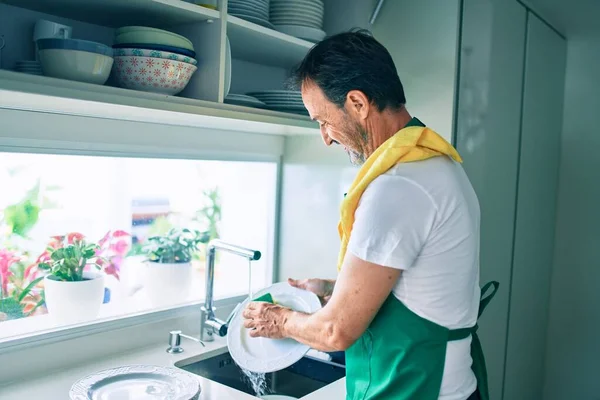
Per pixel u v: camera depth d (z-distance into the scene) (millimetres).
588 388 2766
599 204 2691
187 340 1765
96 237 1703
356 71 1077
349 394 1209
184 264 1834
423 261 1049
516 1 2168
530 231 2506
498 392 2328
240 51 1764
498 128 2111
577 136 2727
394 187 1030
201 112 1318
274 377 1832
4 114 1345
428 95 1834
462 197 1068
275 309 1244
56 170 1582
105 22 1431
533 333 2658
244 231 2154
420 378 1084
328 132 1205
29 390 1354
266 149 2084
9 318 1503
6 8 1289
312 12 1760
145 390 1328
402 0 1866
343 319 1052
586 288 2744
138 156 1661
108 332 1603
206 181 2002
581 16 2633
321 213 2049
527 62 2312
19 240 1514
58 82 1049
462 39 1804
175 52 1268
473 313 1156
